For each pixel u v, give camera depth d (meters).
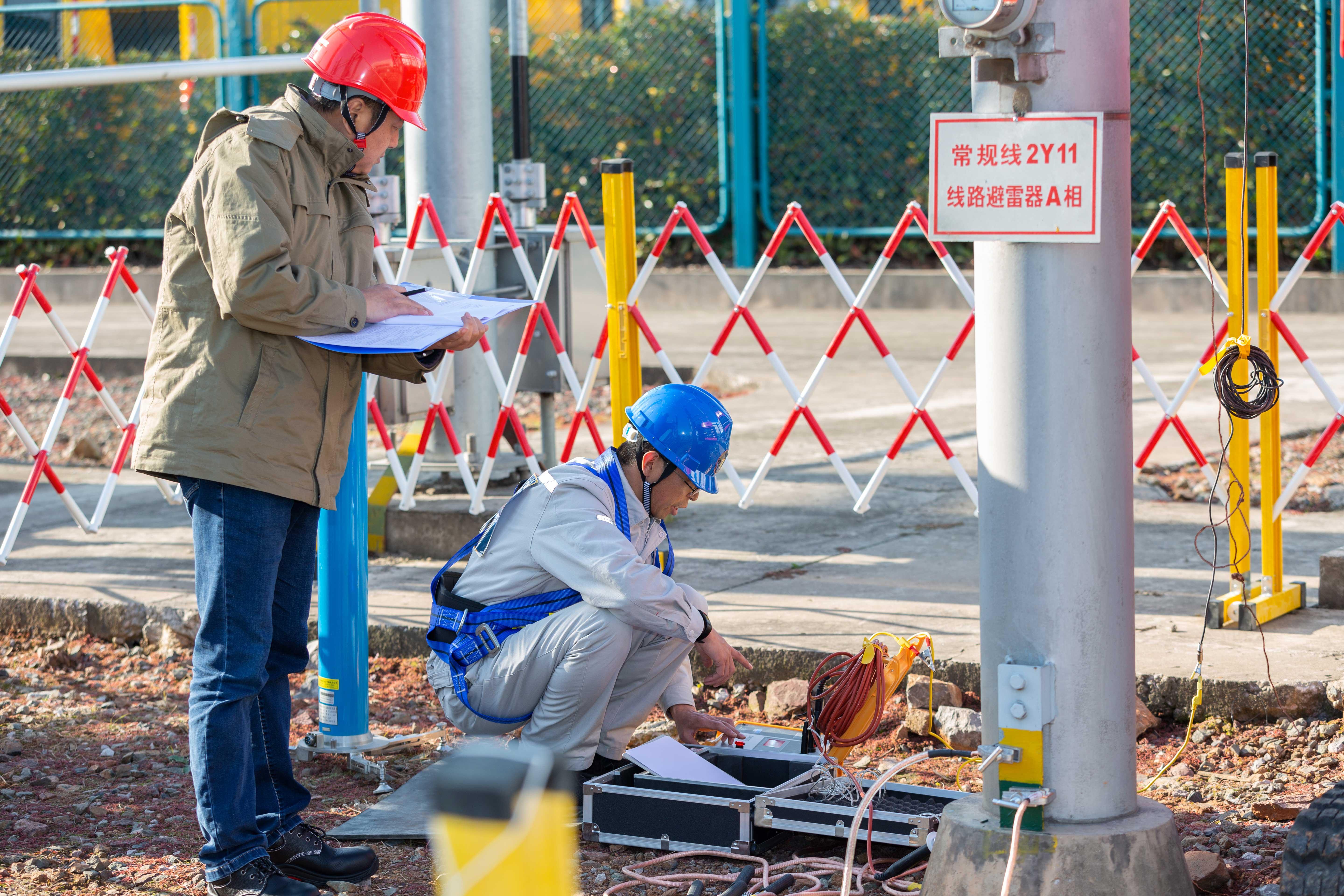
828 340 14.15
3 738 5.29
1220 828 4.10
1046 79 3.11
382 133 3.81
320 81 3.74
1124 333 3.23
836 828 3.97
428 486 7.70
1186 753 4.75
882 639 5.45
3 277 18.92
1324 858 3.07
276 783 4.03
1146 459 6.89
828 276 16.55
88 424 11.92
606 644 4.14
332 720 5.00
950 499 7.93
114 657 6.29
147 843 4.33
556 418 11.57
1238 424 5.55
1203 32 15.37
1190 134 15.60
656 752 4.38
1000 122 3.15
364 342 3.58
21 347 14.99
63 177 19.64
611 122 17.95
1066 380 3.18
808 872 3.94
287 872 3.92
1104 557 3.25
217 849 3.74
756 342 14.21
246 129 3.59
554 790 1.21
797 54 17.19
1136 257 6.25
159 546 7.46
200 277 3.64
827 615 5.84
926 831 3.90
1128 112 3.20
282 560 3.94
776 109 17.39
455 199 7.87
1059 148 3.11
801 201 17.48
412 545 7.23
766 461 7.24
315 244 3.68
